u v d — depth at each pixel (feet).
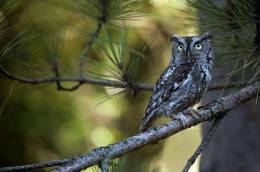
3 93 49.96
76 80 31.12
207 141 22.62
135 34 45.55
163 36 44.62
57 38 32.24
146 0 29.48
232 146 37.91
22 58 29.84
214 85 29.99
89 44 30.78
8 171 18.08
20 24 34.40
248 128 37.83
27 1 36.40
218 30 23.54
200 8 23.63
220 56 23.93
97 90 50.34
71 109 50.90
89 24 32.19
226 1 23.48
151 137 20.88
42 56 33.81
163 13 34.88
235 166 37.68
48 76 31.48
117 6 29.04
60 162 18.24
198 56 29.27
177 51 29.73
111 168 19.75
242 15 22.67
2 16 25.32
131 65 30.30
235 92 24.44
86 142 50.65
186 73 28.96
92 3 29.12
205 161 38.63
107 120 51.75
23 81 30.25
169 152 56.34
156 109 28.89
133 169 21.71
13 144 51.31
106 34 29.32
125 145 19.74
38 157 50.98
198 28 25.61
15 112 50.78
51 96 50.70
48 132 50.85
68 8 30.42
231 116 38.17
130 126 53.31
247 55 23.16
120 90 31.22
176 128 22.18
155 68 49.60
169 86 28.84
